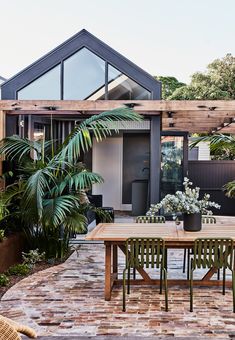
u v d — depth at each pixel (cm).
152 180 772
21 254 580
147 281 462
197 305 408
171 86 1988
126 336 328
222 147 786
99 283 482
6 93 761
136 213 1039
